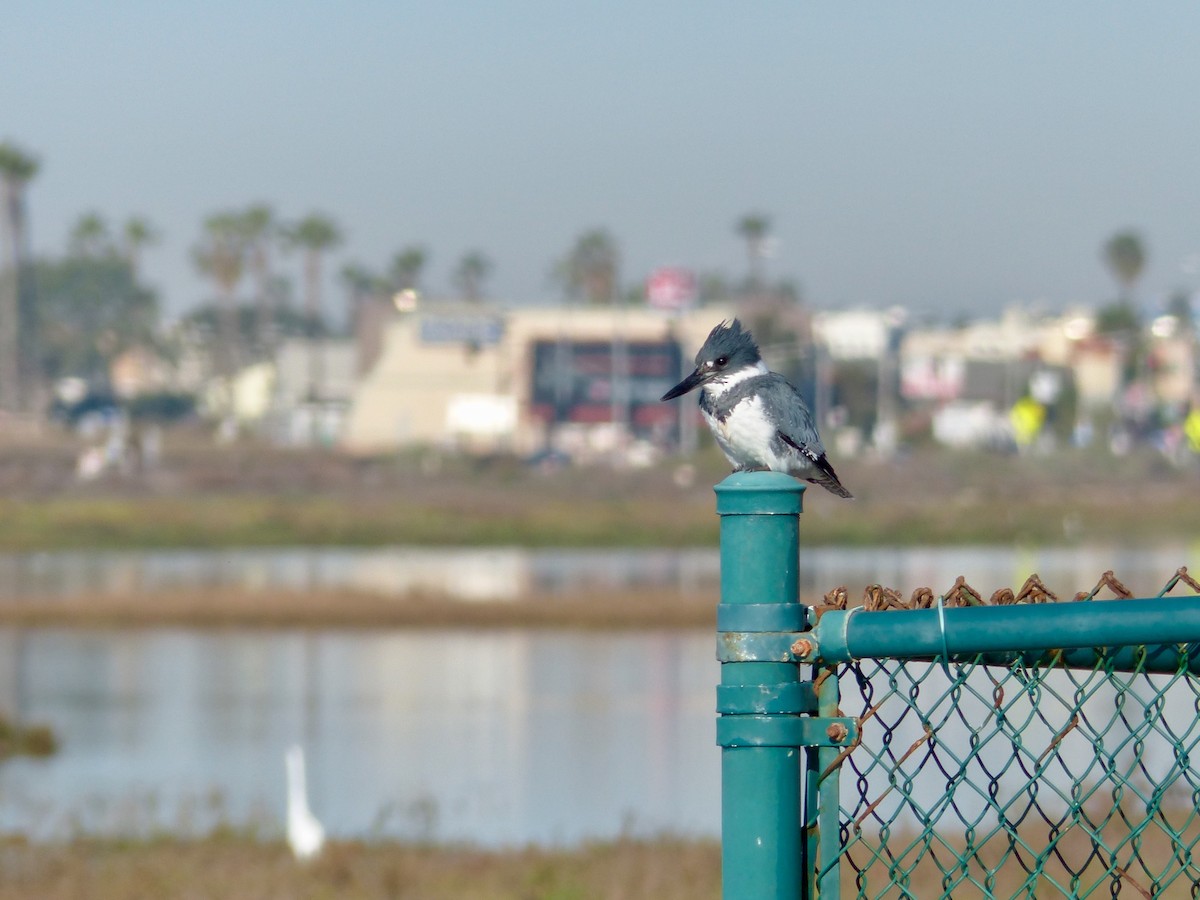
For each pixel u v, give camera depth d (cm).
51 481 9794
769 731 384
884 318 12756
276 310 17862
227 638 4162
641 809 1984
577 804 2025
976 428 13238
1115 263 14975
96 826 1773
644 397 12638
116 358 17375
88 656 3794
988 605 398
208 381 16312
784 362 12588
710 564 6581
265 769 2339
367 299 15362
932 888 1140
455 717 2884
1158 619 376
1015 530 7956
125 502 8919
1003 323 15412
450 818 1919
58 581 5662
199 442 12719
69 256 17400
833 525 7825
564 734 2677
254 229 15362
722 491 388
